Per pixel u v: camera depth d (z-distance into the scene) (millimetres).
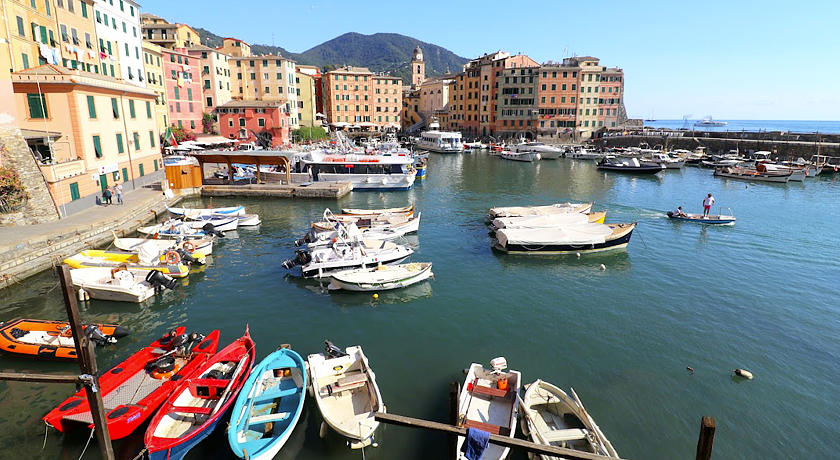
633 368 18047
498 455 12758
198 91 94250
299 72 124812
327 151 68750
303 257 27734
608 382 17109
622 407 15641
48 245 28516
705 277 28234
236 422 13211
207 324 21562
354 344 19750
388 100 144250
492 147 114688
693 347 19719
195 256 29297
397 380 17062
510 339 20297
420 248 34094
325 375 16141
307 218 43312
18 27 41781
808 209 48625
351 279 25281
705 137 107250
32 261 27047
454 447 10141
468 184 66062
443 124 156250
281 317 22312
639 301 24531
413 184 65625
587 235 32625
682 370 17953
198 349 17516
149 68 76312
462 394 15422
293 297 24688
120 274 24672
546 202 52344
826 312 23250
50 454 13320
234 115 97750
